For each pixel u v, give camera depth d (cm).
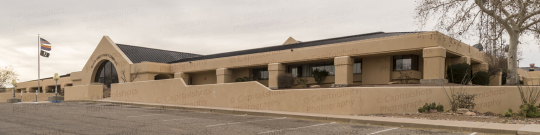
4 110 1717
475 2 1897
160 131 1044
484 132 1050
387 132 1066
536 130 991
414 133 1045
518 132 993
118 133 993
